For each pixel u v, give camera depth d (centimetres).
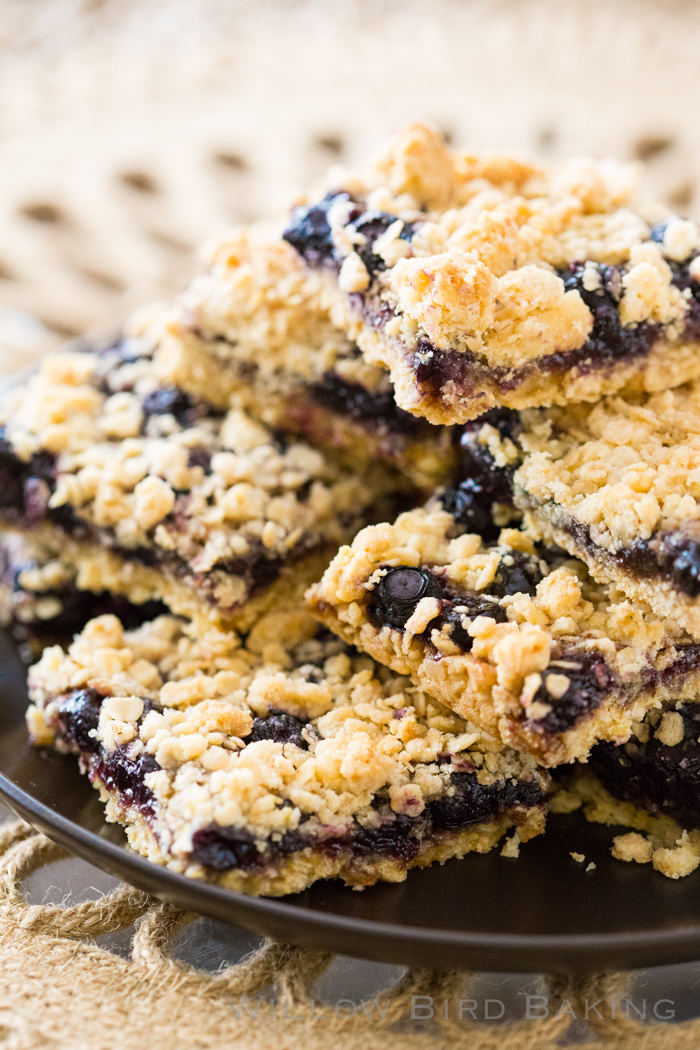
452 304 41
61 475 45
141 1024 39
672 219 44
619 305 42
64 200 61
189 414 46
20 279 64
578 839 41
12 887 41
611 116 57
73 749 42
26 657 46
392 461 45
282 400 46
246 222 62
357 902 40
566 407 43
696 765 41
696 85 56
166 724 41
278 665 43
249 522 44
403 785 40
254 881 39
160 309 50
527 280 41
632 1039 39
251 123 59
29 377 49
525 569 42
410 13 60
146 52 61
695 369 43
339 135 59
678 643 41
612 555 41
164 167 60
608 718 40
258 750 40
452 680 41
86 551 45
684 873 40
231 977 39
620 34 58
